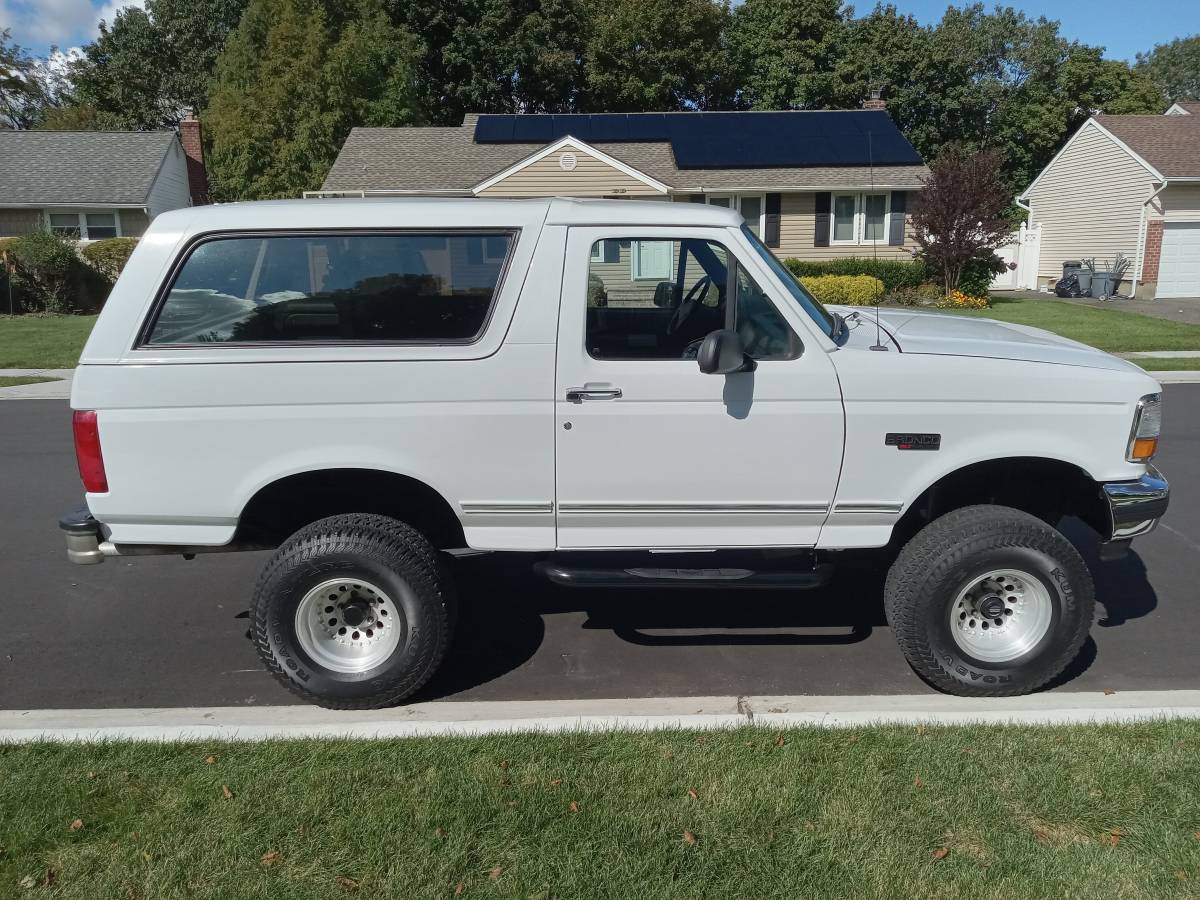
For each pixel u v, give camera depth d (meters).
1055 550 3.87
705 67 37.59
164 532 3.86
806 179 24.44
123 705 4.07
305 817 3.01
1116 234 26.44
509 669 4.38
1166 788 3.14
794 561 4.23
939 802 3.08
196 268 3.75
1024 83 41.09
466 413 3.76
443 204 3.83
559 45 37.81
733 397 3.79
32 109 48.88
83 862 2.81
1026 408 3.85
